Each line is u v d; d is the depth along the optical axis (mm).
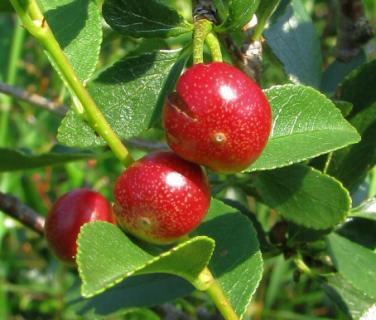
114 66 223
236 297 216
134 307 265
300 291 427
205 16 211
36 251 491
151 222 181
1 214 460
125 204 182
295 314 424
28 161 300
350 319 264
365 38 309
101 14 234
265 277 426
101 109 222
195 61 203
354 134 210
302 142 209
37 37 193
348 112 245
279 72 314
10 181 473
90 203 217
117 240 182
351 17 307
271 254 274
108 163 493
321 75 302
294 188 228
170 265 185
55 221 216
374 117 252
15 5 191
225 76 180
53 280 481
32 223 335
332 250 255
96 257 174
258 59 242
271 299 412
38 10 193
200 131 178
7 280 490
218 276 220
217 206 228
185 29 217
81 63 216
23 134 512
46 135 513
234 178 278
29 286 479
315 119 212
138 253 182
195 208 182
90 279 168
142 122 221
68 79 195
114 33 289
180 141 180
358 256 255
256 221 277
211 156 180
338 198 223
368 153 253
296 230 270
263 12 237
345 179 256
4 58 539
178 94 180
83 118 197
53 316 480
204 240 182
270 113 184
